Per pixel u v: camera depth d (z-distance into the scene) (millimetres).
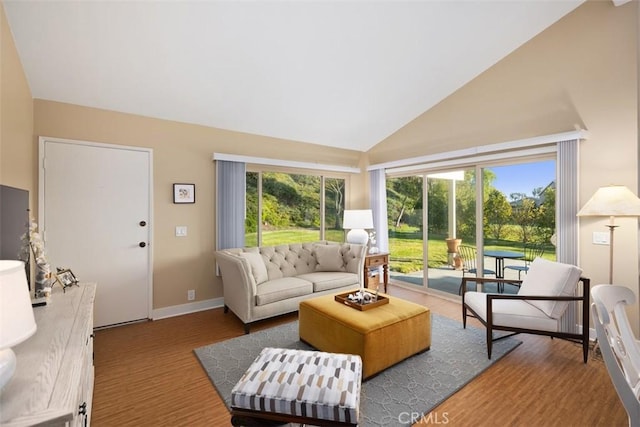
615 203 2398
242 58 2789
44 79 2619
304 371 1518
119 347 2693
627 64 2639
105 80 2764
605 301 1328
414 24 2785
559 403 1918
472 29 2979
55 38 2260
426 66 3418
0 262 1017
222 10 2293
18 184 2229
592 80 2830
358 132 4629
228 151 3896
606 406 1884
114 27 2264
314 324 2578
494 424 1736
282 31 2574
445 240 4207
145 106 3195
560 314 2436
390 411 1846
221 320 3338
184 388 2094
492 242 3682
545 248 3227
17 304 902
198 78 2945
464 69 3588
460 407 1891
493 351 2590
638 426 1016
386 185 5074
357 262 3949
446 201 4184
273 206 4348
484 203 3756
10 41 2035
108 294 3135
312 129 4293
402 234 4812
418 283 4562
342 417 1308
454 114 3986
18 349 1223
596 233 2803
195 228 3635
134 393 2033
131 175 3250
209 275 3732
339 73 3246
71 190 2945
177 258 3520
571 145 2896
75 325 1482
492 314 2514
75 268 2969
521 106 3334
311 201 4750
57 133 2879
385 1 2484
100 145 3082
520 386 2105
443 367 2336
